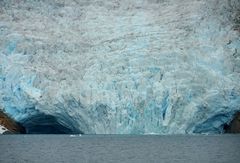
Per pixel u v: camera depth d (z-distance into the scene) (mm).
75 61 64688
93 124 58750
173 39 65438
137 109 58719
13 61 62656
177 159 48812
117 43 66062
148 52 63281
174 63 61969
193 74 61125
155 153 54594
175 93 58875
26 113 60688
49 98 59000
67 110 59500
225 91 59594
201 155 51875
